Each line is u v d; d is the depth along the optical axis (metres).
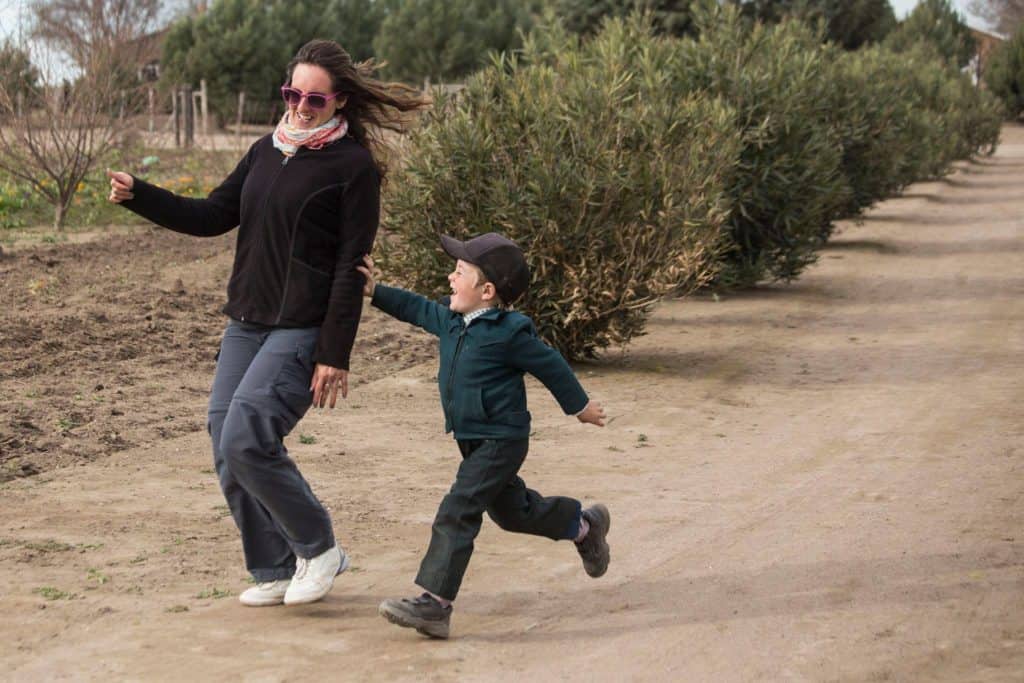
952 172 37.84
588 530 5.65
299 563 5.43
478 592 5.82
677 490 7.80
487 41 49.38
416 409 10.20
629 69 15.41
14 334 11.30
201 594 5.66
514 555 6.42
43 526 6.66
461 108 12.38
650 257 12.03
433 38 49.03
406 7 49.81
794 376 11.98
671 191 11.87
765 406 10.61
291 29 49.16
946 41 73.88
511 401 5.18
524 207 11.73
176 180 22.80
